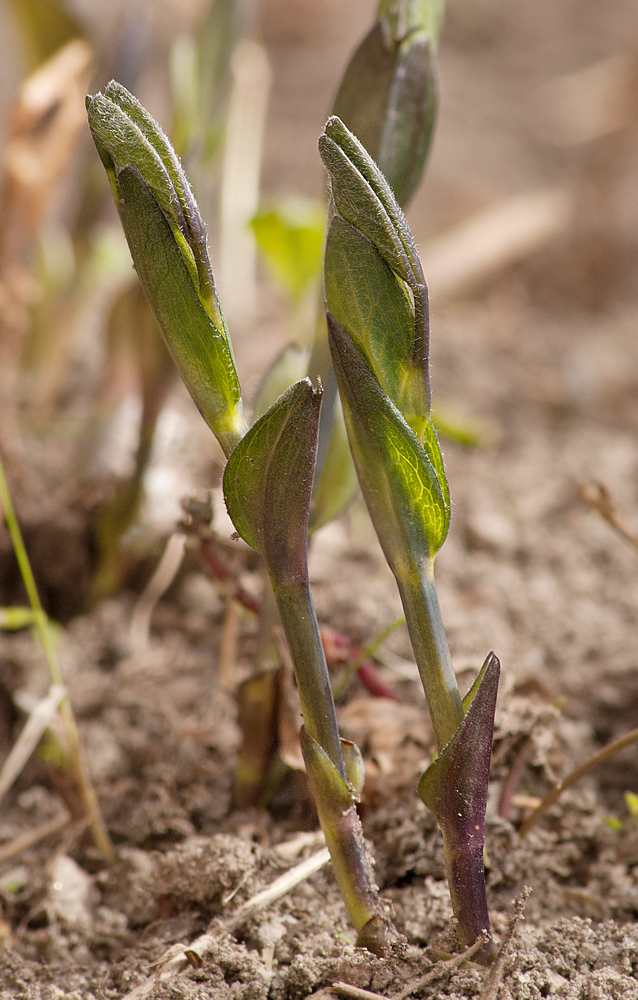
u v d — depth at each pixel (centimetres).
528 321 94
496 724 43
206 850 41
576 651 52
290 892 42
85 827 45
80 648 53
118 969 40
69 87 56
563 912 42
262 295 93
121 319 57
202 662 51
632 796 43
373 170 36
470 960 39
